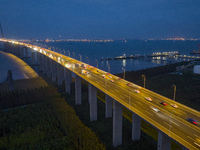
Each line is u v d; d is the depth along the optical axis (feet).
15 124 230.27
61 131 216.74
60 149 177.68
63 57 551.59
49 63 547.08
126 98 187.73
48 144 187.73
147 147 176.65
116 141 189.26
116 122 186.39
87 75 296.71
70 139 189.67
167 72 471.62
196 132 123.75
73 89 390.83
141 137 196.03
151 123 135.44
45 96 328.49
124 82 257.14
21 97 306.96
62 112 254.27
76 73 305.94
